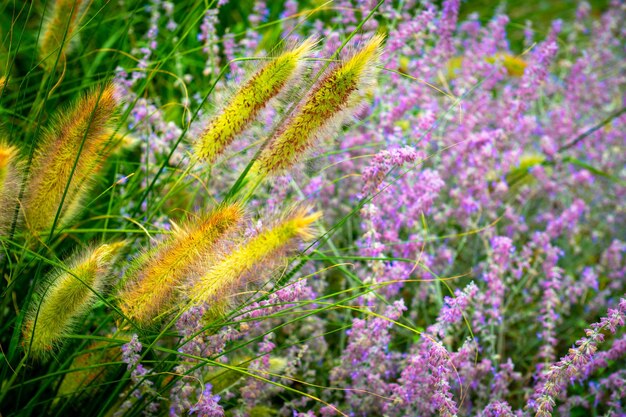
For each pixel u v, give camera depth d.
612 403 0.84
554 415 0.88
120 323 0.77
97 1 0.89
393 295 0.87
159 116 0.91
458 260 0.99
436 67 0.97
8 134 0.82
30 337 0.74
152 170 0.92
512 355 0.95
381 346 0.83
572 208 0.98
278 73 0.75
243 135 0.79
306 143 0.76
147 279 0.74
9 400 0.81
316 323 0.87
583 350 0.76
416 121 0.97
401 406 0.82
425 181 0.88
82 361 0.79
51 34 0.84
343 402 0.87
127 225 0.85
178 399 0.78
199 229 0.73
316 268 0.92
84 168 0.77
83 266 0.73
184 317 0.76
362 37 0.92
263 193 0.88
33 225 0.77
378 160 0.80
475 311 0.88
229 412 0.82
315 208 0.94
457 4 0.94
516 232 0.99
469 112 0.99
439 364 0.78
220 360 0.79
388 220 0.89
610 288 0.98
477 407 0.86
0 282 0.79
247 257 0.72
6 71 0.81
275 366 0.81
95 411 0.81
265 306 0.77
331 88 0.75
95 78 0.98
